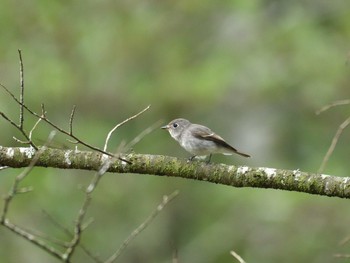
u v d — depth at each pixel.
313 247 16.39
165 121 18.33
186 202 18.39
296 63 17.88
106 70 18.33
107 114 18.25
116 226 18.03
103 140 17.59
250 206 17.14
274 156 18.00
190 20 19.23
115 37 18.53
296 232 16.62
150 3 19.12
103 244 17.67
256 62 18.11
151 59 18.66
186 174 7.91
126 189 18.34
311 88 17.64
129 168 7.94
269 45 18.36
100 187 18.06
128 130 18.17
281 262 16.59
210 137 10.04
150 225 18.34
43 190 16.89
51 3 18.19
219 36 19.11
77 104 18.11
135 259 18.11
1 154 7.95
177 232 18.39
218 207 17.92
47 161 7.93
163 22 19.05
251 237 17.12
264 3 19.30
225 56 18.39
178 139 10.39
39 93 17.58
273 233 16.89
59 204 17.19
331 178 7.55
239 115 18.53
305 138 17.97
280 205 16.58
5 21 18.12
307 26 18.33
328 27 18.55
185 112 18.38
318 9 18.73
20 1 18.11
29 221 16.73
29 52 18.06
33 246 16.56
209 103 17.91
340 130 8.12
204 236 17.72
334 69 17.62
